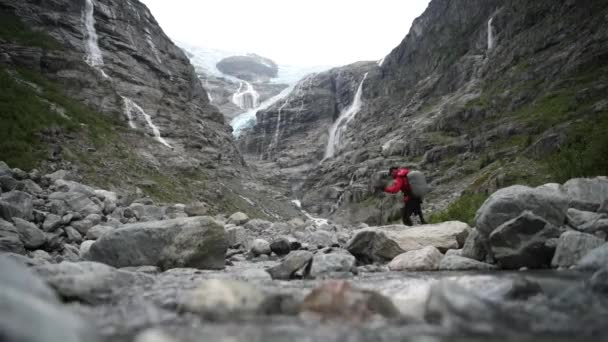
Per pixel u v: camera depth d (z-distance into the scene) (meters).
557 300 5.69
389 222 73.62
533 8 110.31
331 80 187.38
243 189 72.19
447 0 154.75
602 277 6.14
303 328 4.35
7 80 44.50
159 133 66.50
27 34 62.19
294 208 84.06
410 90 137.12
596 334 4.19
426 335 4.10
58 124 42.88
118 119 60.44
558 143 54.09
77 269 7.20
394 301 5.81
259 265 12.98
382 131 123.50
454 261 10.57
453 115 95.44
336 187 106.94
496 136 78.19
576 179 13.09
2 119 36.78
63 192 18.95
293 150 156.38
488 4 133.88
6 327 2.92
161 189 44.44
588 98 67.62
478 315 4.68
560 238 9.34
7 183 18.27
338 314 4.91
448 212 23.44
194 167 59.41
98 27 78.31
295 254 9.95
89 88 61.62
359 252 13.26
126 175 42.56
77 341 3.27
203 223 12.06
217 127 92.06
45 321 3.23
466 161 79.19
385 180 85.25
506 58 105.50
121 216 20.30
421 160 89.81
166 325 4.58
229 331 4.25
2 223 12.77
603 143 23.47
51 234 13.95
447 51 135.88
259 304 5.09
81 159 39.97
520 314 4.97
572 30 92.88
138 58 81.94
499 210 10.73
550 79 84.31
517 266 9.84
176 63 95.19
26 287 4.11
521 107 84.38
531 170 52.91
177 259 11.50
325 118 172.25
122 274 7.69
